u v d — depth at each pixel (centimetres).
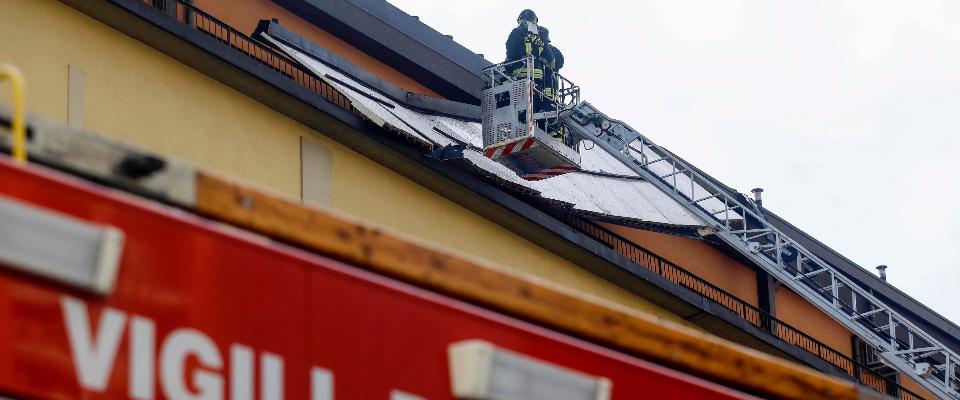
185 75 2755
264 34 3192
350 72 3453
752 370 1043
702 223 4334
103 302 716
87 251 710
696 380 985
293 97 2892
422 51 3975
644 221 4003
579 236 3688
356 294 815
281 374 775
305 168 2948
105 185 756
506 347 869
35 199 701
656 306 4072
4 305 685
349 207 3039
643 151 4353
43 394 689
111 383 712
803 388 1075
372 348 813
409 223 3197
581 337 942
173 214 751
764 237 4831
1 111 748
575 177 4084
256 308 771
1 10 2475
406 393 820
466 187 3284
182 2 2961
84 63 2580
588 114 4019
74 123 2531
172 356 736
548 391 875
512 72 3700
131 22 2644
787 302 4844
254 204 801
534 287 922
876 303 4391
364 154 3098
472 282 890
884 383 5134
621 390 926
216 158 2775
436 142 3244
